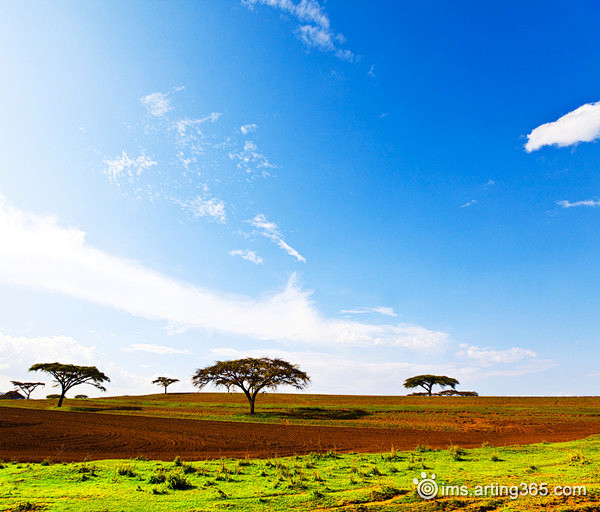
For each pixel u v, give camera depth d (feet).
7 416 151.33
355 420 154.51
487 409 193.88
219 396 302.04
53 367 225.35
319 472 46.29
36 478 41.68
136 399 289.33
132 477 42.45
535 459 55.57
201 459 59.72
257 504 32.45
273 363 189.88
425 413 182.80
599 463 49.83
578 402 224.94
